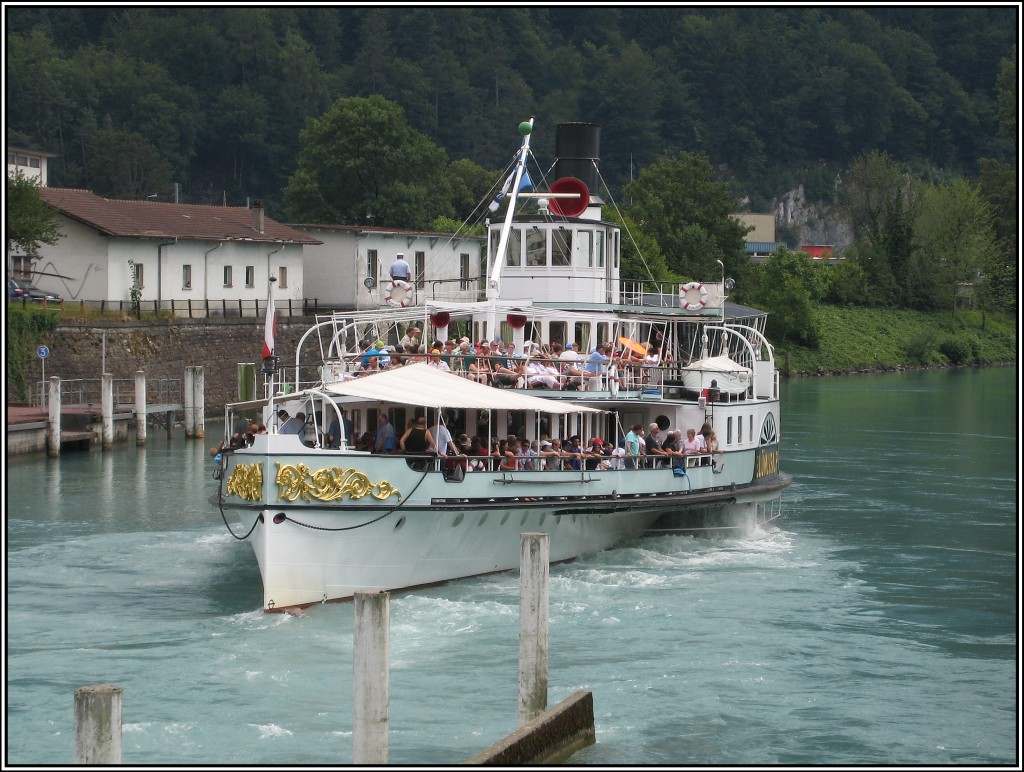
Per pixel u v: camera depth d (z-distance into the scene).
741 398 57.47
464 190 191.12
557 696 36.50
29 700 36.19
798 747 33.78
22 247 103.19
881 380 150.62
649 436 50.91
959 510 63.59
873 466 77.88
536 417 49.12
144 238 110.50
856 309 185.75
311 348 117.94
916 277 192.50
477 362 49.25
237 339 110.06
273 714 35.09
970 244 193.00
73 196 114.50
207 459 79.62
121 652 39.62
